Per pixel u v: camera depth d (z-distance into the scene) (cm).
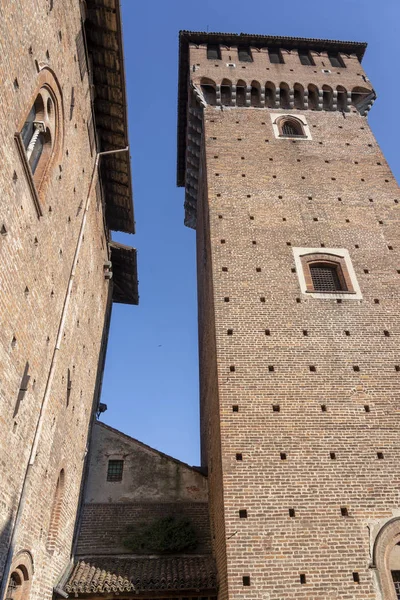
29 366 1269
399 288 1998
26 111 1148
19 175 1096
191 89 2947
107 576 1653
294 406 1645
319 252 2103
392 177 2489
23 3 1098
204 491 2091
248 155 2548
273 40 3212
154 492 2081
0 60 963
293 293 1947
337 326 1859
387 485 1498
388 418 1641
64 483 1734
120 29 1806
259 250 2092
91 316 2277
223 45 3203
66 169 1584
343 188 2411
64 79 1510
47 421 1466
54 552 1590
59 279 1568
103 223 2488
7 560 1152
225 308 1886
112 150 2256
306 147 2628
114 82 1992
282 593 1297
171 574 1630
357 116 2894
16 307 1139
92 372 2356
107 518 1991
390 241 2175
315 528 1405
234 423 1594
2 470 1102
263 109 2869
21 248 1151
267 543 1372
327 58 3238
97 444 2245
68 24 1546
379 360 1780
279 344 1794
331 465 1527
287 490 1468
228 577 1315
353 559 1362
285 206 2292
